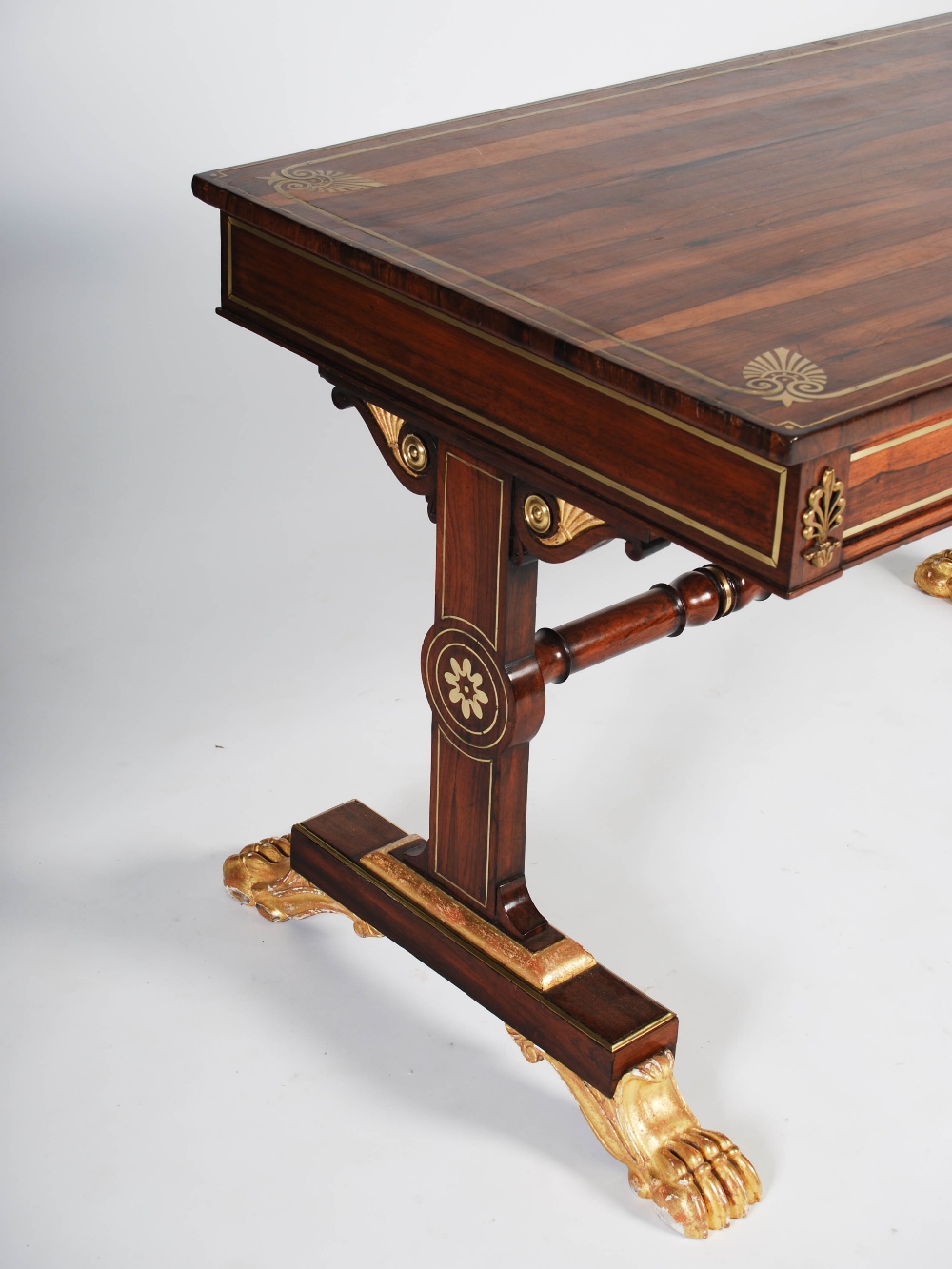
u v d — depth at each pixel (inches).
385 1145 87.8
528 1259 82.0
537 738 117.3
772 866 106.2
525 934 89.9
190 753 114.9
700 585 91.2
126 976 97.6
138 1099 89.7
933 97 101.4
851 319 71.4
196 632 127.3
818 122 96.6
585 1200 85.4
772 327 70.4
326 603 131.6
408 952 95.7
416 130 94.0
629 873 105.4
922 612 132.2
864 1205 84.8
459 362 76.0
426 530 141.8
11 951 98.7
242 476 148.3
